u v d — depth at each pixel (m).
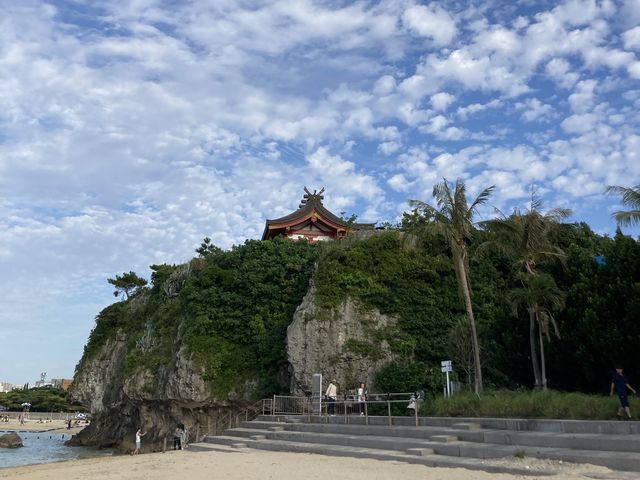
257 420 32.81
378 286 35.59
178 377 39.34
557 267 30.38
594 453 14.06
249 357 39.19
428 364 32.41
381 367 32.78
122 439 51.06
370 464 17.03
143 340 48.84
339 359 33.38
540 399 20.25
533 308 26.84
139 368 45.94
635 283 24.23
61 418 122.00
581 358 25.58
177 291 50.09
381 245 37.78
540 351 27.97
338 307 34.94
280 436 26.44
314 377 31.28
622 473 12.37
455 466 15.54
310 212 57.75
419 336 33.72
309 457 20.19
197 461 20.89
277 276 41.78
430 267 36.50
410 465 16.34
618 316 24.91
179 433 37.50
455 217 26.95
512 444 17.20
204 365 38.72
